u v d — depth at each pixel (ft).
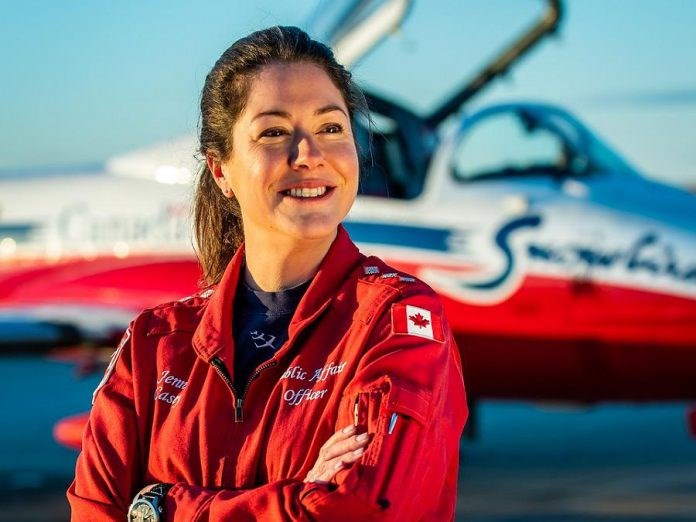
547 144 18.67
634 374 17.67
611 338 17.47
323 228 4.76
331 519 4.29
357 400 4.49
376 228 18.71
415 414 4.43
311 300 4.83
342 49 19.79
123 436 5.03
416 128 19.33
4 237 22.85
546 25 19.26
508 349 18.08
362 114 5.28
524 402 19.30
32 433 30.55
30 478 22.71
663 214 17.62
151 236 21.42
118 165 22.82
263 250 5.00
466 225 18.29
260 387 4.76
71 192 22.68
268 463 4.62
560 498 18.79
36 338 21.54
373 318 4.70
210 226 5.76
